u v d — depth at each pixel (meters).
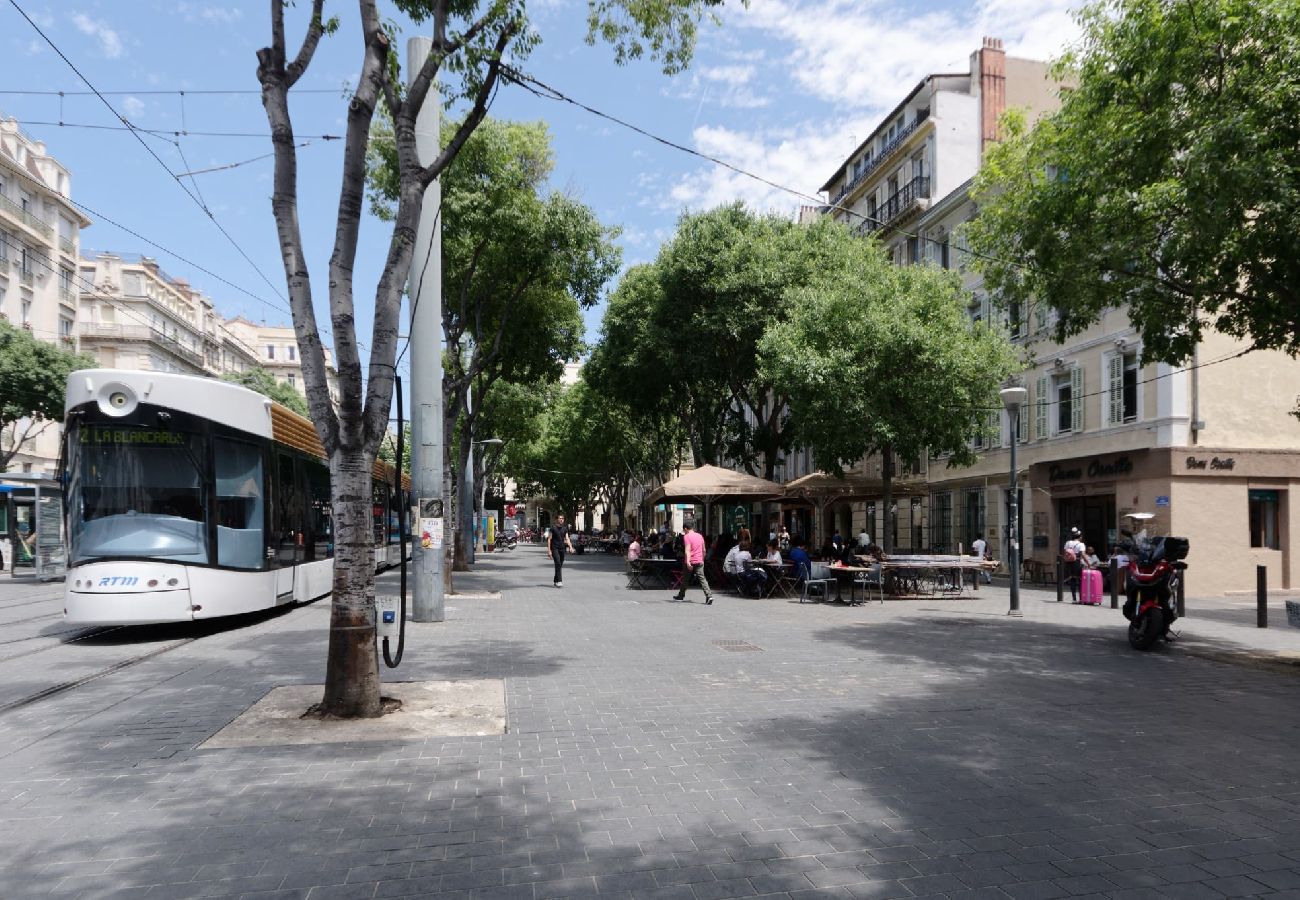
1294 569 19.72
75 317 49.84
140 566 10.73
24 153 45.09
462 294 18.73
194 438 11.30
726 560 18.70
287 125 6.66
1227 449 19.48
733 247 26.27
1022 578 24.33
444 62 7.02
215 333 72.25
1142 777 5.21
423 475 13.09
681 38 8.56
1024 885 3.69
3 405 31.95
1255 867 3.89
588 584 21.69
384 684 7.81
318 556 15.52
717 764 5.43
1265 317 9.70
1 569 26.83
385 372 6.78
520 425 40.00
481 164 17.53
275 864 3.88
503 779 5.11
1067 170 10.82
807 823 4.41
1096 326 22.03
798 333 19.97
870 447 20.98
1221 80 8.88
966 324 20.36
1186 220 8.65
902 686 7.98
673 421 41.34
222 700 7.20
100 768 5.30
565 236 18.38
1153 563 10.48
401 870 3.81
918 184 31.33
